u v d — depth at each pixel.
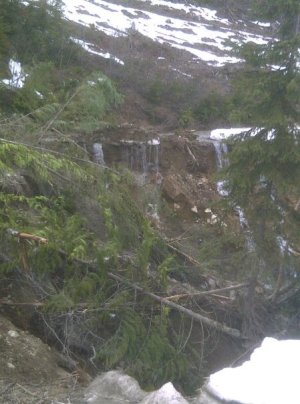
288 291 9.41
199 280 9.27
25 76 10.79
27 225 6.80
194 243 10.13
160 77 19.42
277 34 8.79
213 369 8.19
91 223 8.01
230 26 31.84
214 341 8.47
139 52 21.58
